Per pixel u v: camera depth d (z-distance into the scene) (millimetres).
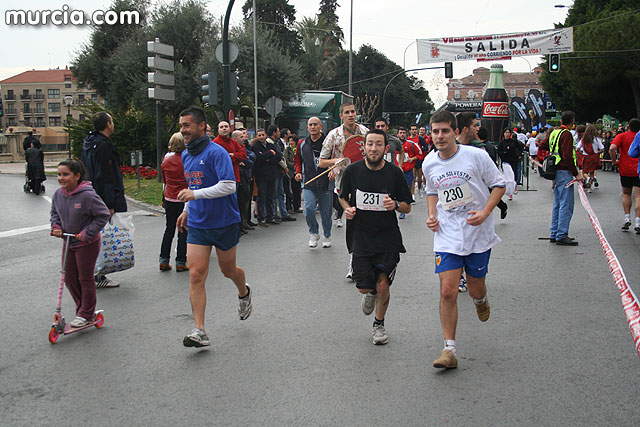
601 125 41125
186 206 5328
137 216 13828
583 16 45344
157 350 5043
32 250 9875
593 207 14125
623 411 3736
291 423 3672
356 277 4969
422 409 3824
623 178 10570
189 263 5133
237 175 11164
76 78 31172
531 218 12547
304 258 8891
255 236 11164
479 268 4664
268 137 13578
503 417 3688
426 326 5531
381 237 5043
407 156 15547
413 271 7828
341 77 71688
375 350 4926
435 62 32750
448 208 4613
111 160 7133
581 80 41250
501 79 32688
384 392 4094
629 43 38844
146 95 25594
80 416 3842
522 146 17625
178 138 7949
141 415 3832
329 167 8406
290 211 14828
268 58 30453
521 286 6945
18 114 118688
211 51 26828
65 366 4711
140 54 26906
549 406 3826
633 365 4492
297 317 5895
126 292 7027
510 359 4660
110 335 5465
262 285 7230
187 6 27984
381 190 4996
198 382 4340
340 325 5617
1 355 4973
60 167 5434
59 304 5340
